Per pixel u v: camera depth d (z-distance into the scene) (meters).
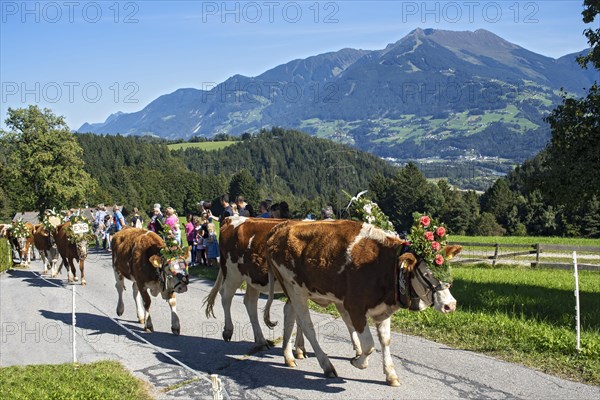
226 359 9.26
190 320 12.19
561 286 16.31
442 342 9.65
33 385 8.18
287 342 8.77
